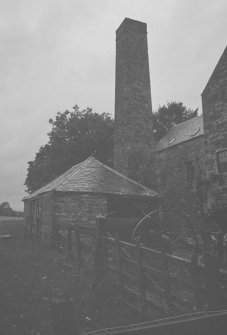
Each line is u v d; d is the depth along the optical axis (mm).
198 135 19609
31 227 19969
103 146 32469
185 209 19516
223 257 7395
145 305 6266
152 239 11672
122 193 17922
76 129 32812
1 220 31875
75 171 18781
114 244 7789
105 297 7160
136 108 24031
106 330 2578
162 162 22859
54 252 12898
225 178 16109
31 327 5445
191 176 20469
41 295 7031
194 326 2570
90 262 10375
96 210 17141
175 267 7633
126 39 24703
